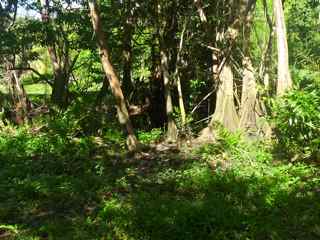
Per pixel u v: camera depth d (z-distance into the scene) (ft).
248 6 45.70
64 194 31.89
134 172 37.14
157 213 25.98
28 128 56.59
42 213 29.09
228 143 41.47
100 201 30.63
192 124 50.62
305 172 33.40
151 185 33.17
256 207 26.81
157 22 52.70
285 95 37.93
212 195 29.04
